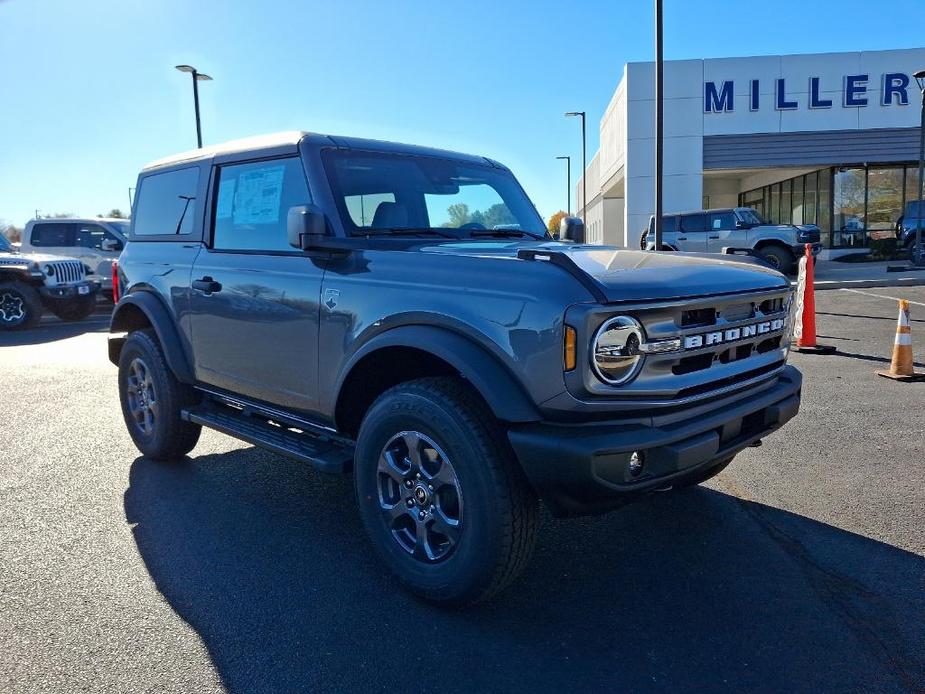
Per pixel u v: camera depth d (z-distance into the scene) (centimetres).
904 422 578
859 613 310
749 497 439
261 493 460
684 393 297
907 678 266
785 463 495
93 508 433
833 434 554
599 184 4081
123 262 526
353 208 377
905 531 388
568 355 268
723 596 327
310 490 465
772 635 296
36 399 736
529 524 296
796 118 2536
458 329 297
